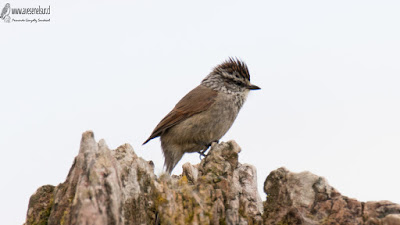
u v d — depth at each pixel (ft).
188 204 33.65
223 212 34.37
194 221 32.89
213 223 33.50
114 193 29.78
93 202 29.17
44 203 34.60
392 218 30.07
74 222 29.14
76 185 32.48
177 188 35.65
